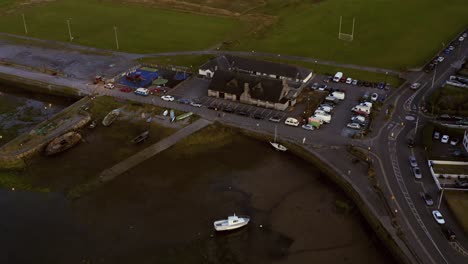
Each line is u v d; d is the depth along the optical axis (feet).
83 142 412.98
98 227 316.60
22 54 599.57
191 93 493.77
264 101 462.19
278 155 396.78
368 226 315.99
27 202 339.57
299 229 315.58
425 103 467.52
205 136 419.54
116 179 364.17
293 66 520.42
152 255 294.25
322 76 536.42
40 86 512.63
